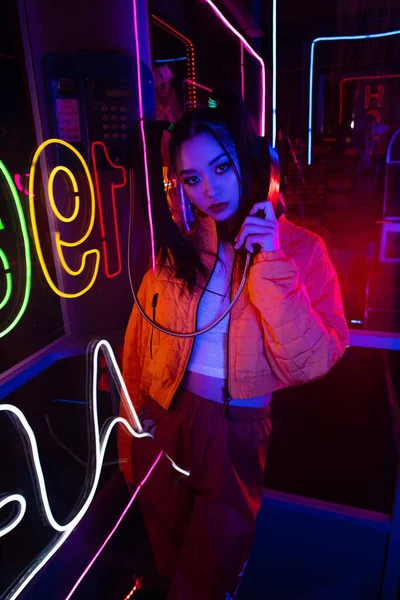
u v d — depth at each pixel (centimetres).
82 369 309
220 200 95
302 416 251
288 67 599
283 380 105
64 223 157
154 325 105
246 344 102
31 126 168
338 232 496
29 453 107
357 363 316
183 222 126
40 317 307
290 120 618
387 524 138
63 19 144
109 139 153
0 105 399
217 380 107
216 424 107
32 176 137
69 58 145
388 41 555
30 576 111
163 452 117
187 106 373
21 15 144
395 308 341
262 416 111
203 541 109
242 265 99
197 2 364
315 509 146
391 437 227
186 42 380
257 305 93
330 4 523
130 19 148
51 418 265
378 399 264
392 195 403
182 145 91
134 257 157
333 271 106
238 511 109
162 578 158
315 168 516
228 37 438
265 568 160
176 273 108
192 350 108
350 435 231
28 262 133
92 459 130
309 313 93
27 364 138
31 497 202
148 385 125
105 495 184
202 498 111
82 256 158
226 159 90
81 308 167
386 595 147
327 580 153
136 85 152
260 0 395
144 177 100
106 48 148
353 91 588
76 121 151
